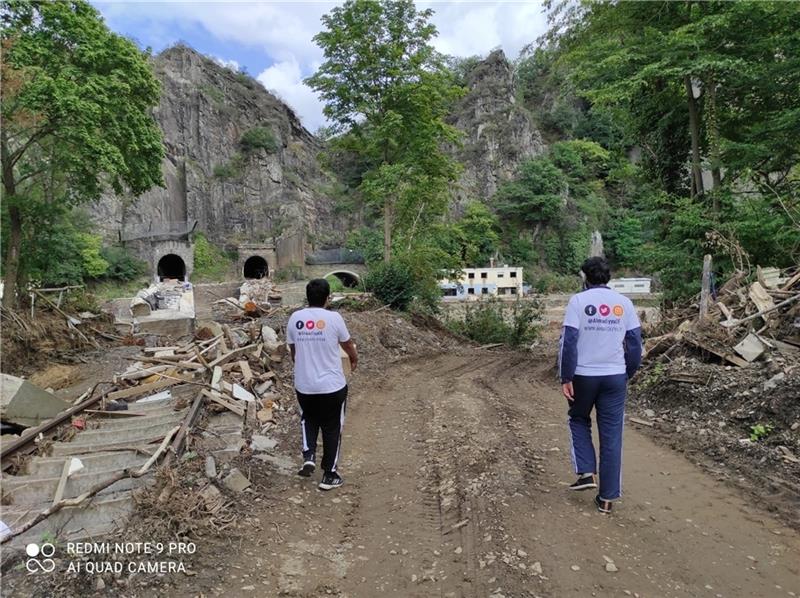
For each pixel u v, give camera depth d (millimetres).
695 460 5039
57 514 3793
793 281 7941
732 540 3543
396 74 19266
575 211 75812
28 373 11273
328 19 19734
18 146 16984
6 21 14484
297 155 77500
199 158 67562
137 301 21547
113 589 2984
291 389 8062
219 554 3414
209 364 8250
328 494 4543
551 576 3111
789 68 11906
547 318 35750
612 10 14305
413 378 10500
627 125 16875
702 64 11586
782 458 4699
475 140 83812
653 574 3152
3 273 16875
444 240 24062
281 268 54344
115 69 15922
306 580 3213
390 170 19766
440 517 4047
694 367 7016
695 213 12586
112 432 5910
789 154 12727
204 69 74375
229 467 4797
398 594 3068
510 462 4941
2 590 2941
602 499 3932
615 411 3920
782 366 6062
